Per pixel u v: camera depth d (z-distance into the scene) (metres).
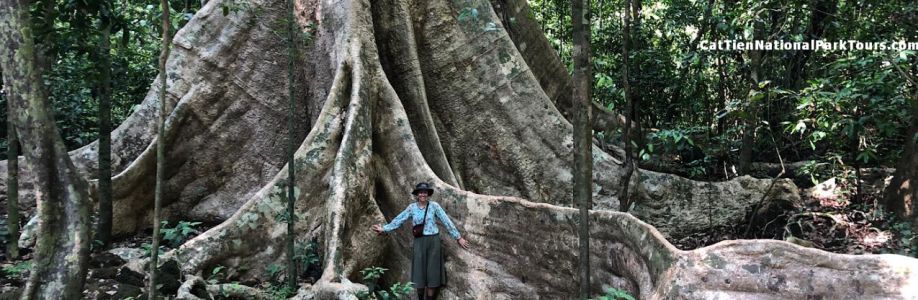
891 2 9.95
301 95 9.72
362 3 9.19
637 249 5.01
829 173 11.20
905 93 9.33
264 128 9.65
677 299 4.28
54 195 4.31
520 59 10.14
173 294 6.21
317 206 7.59
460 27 10.11
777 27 11.12
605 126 12.33
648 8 14.21
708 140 11.46
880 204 9.16
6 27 4.14
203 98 9.45
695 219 10.30
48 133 4.27
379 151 8.36
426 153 9.31
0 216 8.81
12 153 6.38
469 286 6.76
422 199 6.93
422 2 10.11
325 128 8.00
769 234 9.77
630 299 4.70
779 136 12.88
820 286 4.09
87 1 6.41
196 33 9.68
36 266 4.20
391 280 7.58
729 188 10.45
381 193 8.20
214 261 6.89
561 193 9.75
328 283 6.09
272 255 7.25
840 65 9.02
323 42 9.38
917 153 8.52
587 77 4.96
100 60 7.12
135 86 13.20
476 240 6.81
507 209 6.52
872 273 4.02
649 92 13.58
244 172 9.55
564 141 9.88
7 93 4.24
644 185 10.30
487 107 9.99
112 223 7.95
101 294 5.95
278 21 9.09
